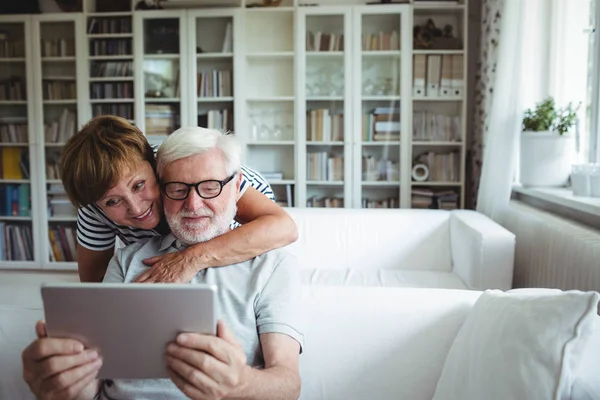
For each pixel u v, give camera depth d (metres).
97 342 0.93
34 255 4.50
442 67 4.14
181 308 0.90
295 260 1.36
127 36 4.28
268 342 1.17
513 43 3.08
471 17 4.32
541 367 0.98
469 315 1.32
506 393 1.00
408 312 1.38
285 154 4.41
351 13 4.13
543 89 3.32
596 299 0.98
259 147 4.43
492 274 2.49
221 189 1.27
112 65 4.34
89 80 4.33
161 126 4.35
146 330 0.92
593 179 2.55
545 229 2.50
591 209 2.29
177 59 4.30
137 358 0.94
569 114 3.02
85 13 4.26
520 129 3.07
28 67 4.32
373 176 4.29
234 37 4.21
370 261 3.07
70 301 0.91
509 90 3.13
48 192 4.47
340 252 3.07
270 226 1.37
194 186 1.24
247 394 0.99
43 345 0.92
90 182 1.20
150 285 0.90
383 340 1.37
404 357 1.36
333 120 4.27
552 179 3.06
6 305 1.42
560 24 3.26
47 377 0.92
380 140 4.25
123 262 1.35
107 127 1.25
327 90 4.25
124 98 4.35
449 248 3.04
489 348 1.11
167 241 1.37
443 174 4.24
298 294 1.28
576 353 0.99
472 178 4.40
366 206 4.34
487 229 2.57
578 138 3.03
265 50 4.38
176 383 0.92
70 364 0.92
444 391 1.24
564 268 2.25
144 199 1.26
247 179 1.72
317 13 4.14
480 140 4.14
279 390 1.04
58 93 4.38
